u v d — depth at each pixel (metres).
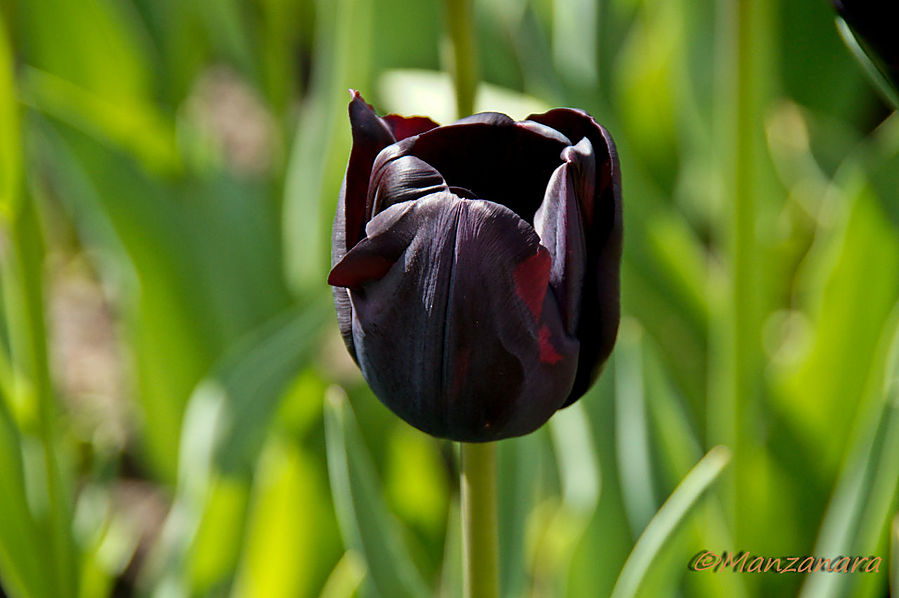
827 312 1.04
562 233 0.73
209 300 1.30
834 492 1.08
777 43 1.50
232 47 1.46
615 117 1.38
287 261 1.31
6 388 0.94
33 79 1.15
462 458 0.76
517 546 0.89
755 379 0.91
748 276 0.89
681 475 0.94
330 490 1.08
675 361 1.20
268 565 1.04
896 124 1.25
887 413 0.87
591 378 0.74
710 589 0.90
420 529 1.18
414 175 0.73
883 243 1.02
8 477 0.93
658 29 1.39
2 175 0.87
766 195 1.33
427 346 0.73
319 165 1.26
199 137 1.32
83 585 1.08
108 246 1.28
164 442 1.34
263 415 1.01
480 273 0.72
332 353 1.58
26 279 0.89
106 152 1.21
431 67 1.35
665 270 1.20
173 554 0.98
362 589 0.89
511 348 0.73
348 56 1.18
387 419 1.24
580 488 0.97
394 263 0.73
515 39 1.41
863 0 0.76
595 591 0.92
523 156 0.74
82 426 1.61
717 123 1.34
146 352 1.30
